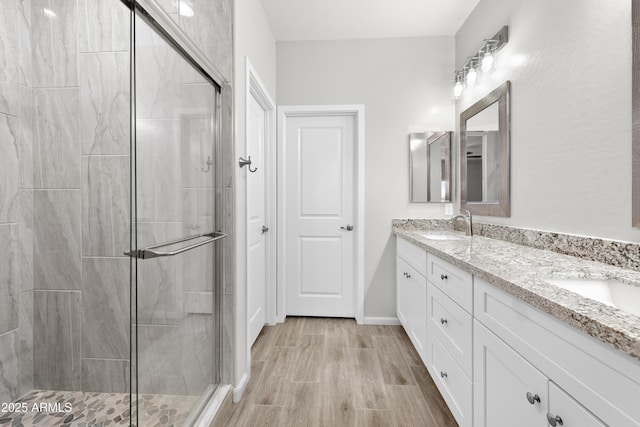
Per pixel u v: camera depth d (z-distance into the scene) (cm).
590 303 76
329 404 178
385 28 282
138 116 108
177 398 136
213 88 169
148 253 113
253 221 249
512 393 100
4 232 173
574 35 148
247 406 176
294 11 256
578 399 71
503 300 104
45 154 184
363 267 298
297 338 266
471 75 245
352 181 310
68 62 183
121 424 162
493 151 222
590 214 139
